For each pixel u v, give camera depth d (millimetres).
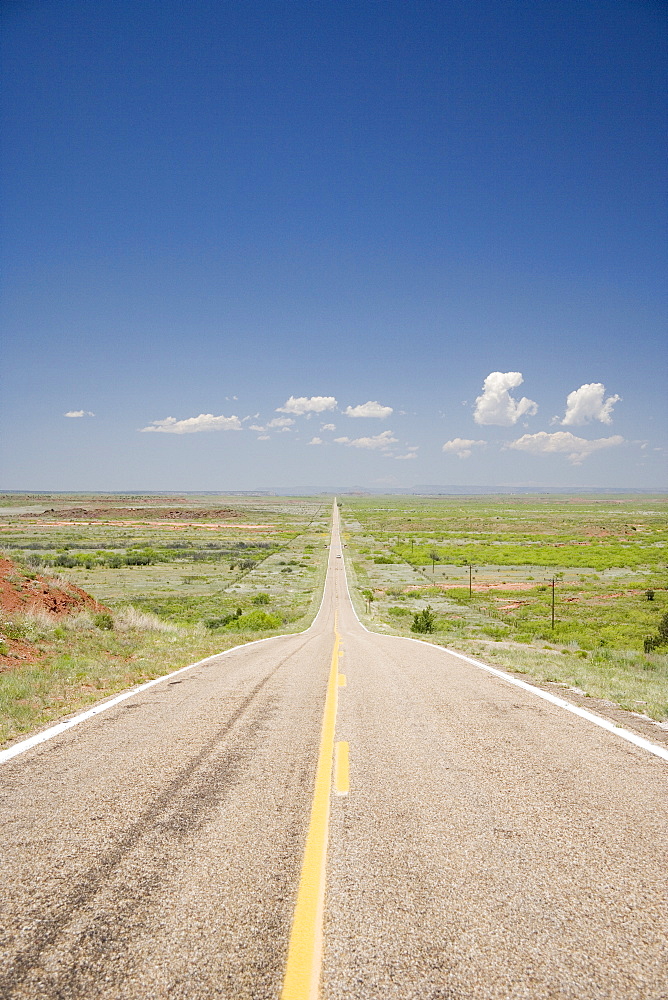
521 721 7387
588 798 4738
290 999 2424
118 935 2879
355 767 5535
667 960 2725
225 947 2785
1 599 16375
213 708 8227
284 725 7203
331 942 2820
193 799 4707
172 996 2455
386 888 3330
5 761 5695
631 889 3350
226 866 3578
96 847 3840
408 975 2590
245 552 92812
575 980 2576
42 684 9945
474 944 2820
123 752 6016
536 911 3107
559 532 138500
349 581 66438
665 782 5121
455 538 126812
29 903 3166
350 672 12016
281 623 38125
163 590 54500
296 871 3525
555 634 33938
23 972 2609
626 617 42406
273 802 4648
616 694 9195
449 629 36875
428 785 5047
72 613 18750
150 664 12977
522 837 4016
